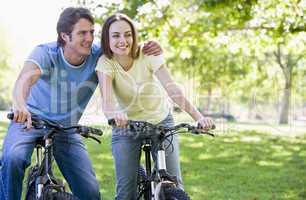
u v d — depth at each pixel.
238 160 10.23
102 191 7.03
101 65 4.24
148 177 4.19
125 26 4.12
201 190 7.27
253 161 10.16
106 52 4.21
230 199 6.73
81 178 4.40
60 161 4.43
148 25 12.88
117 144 4.39
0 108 37.31
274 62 30.19
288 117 25.20
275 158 10.64
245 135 15.81
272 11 12.78
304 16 12.06
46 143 3.91
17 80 4.02
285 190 7.41
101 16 11.72
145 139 4.18
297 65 25.34
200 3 12.74
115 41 4.11
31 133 4.11
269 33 13.18
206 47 25.94
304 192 7.27
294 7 12.12
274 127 20.73
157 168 3.95
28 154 4.07
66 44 4.20
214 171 8.88
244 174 8.64
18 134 4.12
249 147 12.40
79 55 4.23
